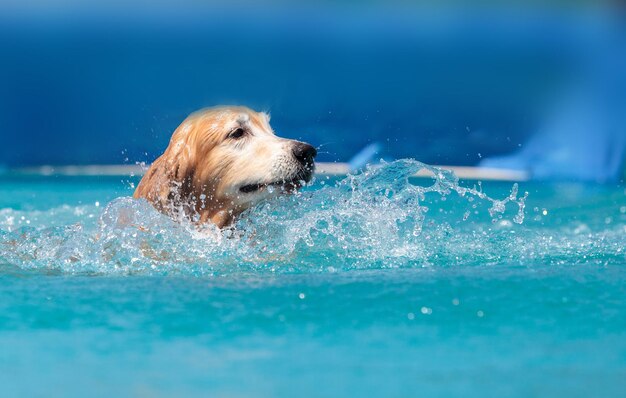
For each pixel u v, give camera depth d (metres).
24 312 6.02
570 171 21.78
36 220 12.54
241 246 8.72
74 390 4.29
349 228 9.32
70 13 24.31
